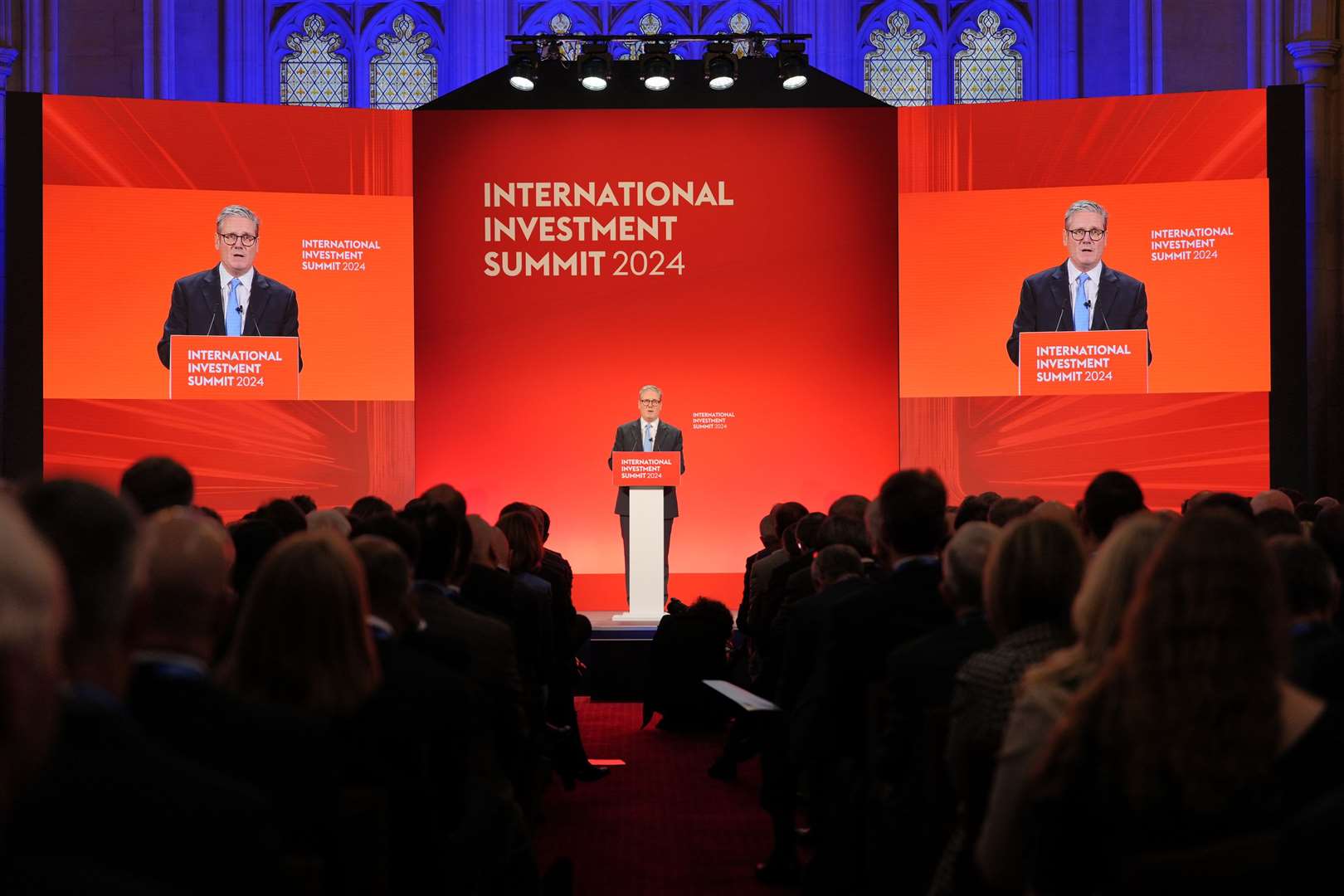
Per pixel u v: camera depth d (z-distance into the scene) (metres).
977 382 11.79
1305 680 2.34
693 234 12.16
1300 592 2.49
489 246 12.09
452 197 12.05
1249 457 11.22
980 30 14.23
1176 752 1.55
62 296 11.20
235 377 11.54
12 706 0.89
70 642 1.17
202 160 11.47
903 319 11.89
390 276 11.87
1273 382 11.10
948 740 2.50
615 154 12.12
